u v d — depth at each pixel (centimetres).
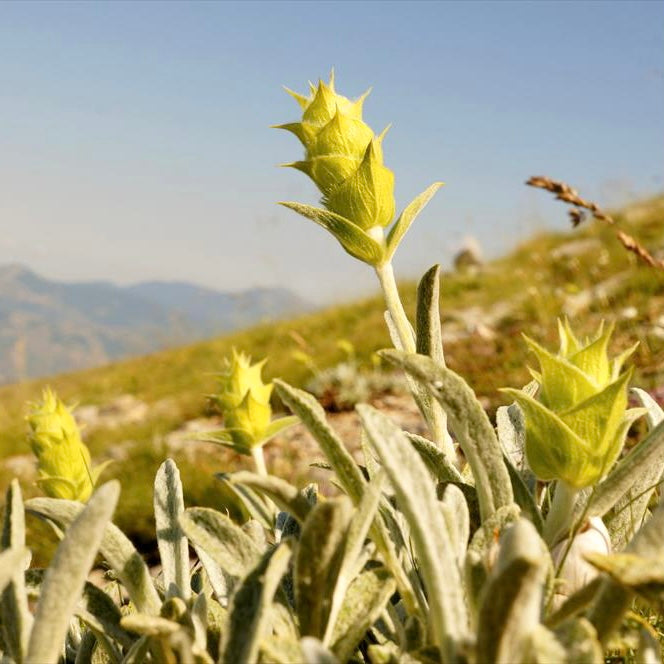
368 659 32
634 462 32
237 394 45
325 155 37
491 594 25
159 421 243
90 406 335
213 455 169
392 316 37
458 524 32
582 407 30
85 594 31
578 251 311
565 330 32
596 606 27
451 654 26
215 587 34
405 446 28
